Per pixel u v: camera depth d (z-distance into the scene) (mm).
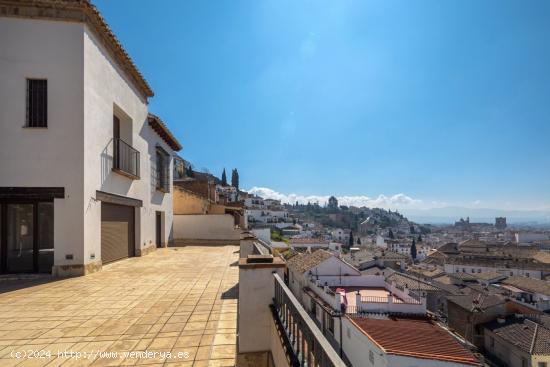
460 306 24875
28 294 5578
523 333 20109
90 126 7652
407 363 8805
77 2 7211
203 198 24016
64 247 7141
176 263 9516
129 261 9953
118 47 9125
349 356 11805
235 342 3514
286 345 2486
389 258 51594
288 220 104188
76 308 4762
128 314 4480
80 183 7285
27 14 7168
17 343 3443
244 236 8992
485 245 64938
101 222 8633
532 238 99375
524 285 36969
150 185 13000
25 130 7133
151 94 12547
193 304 4996
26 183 7074
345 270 19422
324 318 14750
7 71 7125
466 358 9148
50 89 7234
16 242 7230
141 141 11844
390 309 13797
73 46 7355
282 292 3002
